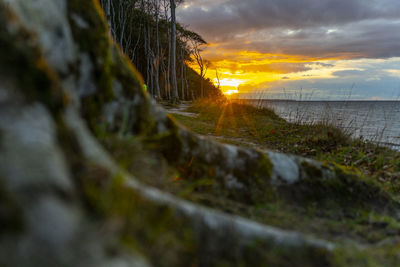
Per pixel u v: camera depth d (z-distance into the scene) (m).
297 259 1.64
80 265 0.81
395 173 4.97
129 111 2.43
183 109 20.09
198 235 1.47
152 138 2.28
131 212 1.22
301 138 7.82
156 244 1.20
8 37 1.25
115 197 1.21
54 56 1.75
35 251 0.78
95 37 2.38
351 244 2.04
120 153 1.90
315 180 3.17
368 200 3.22
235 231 1.60
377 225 2.65
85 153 1.30
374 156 5.87
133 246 1.07
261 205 2.61
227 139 8.20
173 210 1.48
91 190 1.14
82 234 0.89
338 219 2.72
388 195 3.42
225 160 2.83
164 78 37.34
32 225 0.82
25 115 1.08
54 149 1.08
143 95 2.65
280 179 2.99
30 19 1.61
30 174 0.91
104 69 2.32
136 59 39.59
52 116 1.25
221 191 2.61
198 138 2.85
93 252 0.86
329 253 1.77
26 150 0.97
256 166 2.95
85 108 2.05
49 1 1.95
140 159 2.03
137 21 36.41
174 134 2.68
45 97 1.25
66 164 1.13
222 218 1.64
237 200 2.62
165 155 2.56
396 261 1.82
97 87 2.23
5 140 0.96
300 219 2.54
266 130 9.72
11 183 0.87
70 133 1.29
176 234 1.39
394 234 2.45
